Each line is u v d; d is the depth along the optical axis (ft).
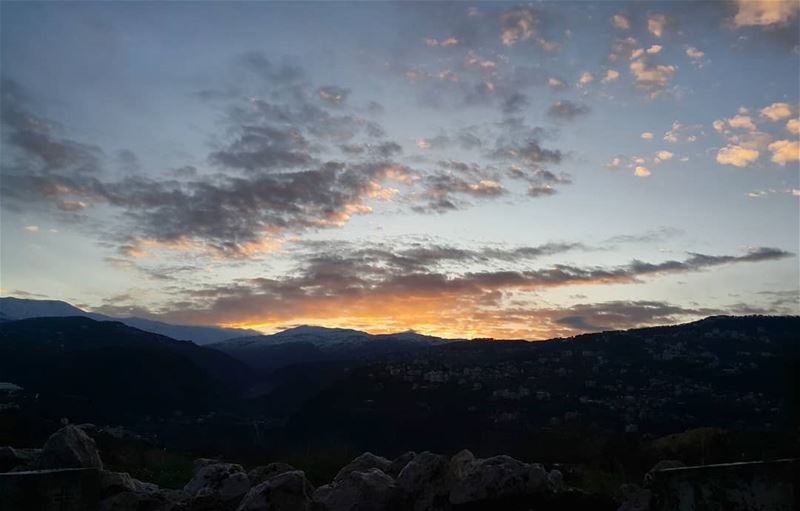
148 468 47.83
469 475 28.86
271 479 29.04
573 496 28.94
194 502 29.99
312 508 28.63
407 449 70.95
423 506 29.37
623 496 29.32
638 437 46.55
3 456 36.73
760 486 20.89
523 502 28.58
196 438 87.61
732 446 38.47
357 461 35.40
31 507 25.23
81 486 26.96
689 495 21.40
